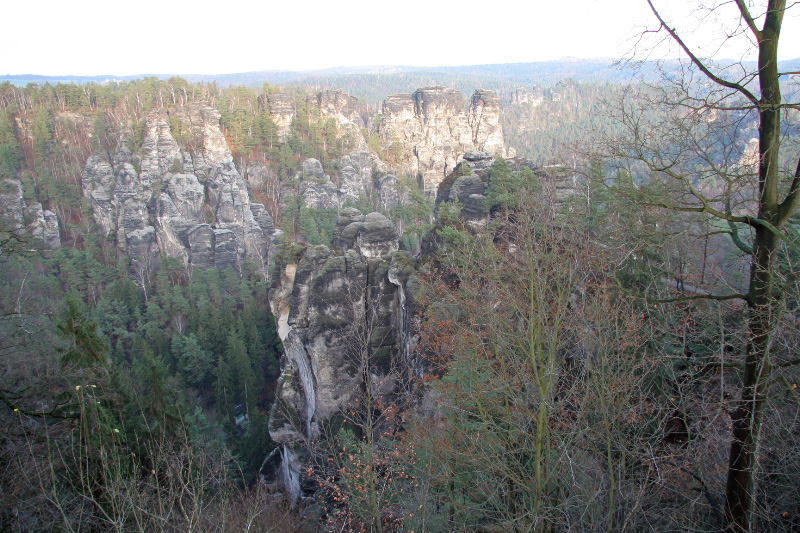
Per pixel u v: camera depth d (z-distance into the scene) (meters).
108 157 110.12
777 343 11.76
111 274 88.06
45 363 26.84
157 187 104.69
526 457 15.73
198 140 110.94
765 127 10.30
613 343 13.09
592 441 14.27
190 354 61.56
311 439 29.16
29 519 13.68
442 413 18.28
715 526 12.78
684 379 15.19
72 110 125.00
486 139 158.50
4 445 15.67
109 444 15.87
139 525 12.76
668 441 15.45
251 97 140.88
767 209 10.43
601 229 19.48
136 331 71.69
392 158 147.88
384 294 29.62
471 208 34.94
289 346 31.30
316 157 128.88
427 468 16.23
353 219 37.59
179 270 92.69
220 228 104.38
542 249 15.38
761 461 12.98
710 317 15.09
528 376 13.55
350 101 163.38
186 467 19.45
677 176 11.19
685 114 11.04
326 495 25.27
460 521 15.73
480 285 17.56
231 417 56.25
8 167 103.69
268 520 23.53
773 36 9.60
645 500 13.49
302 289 29.23
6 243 24.06
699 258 18.98
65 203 107.19
